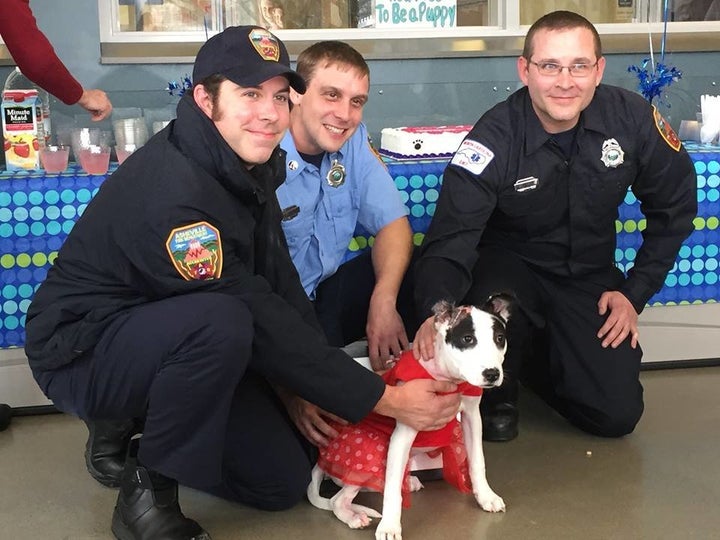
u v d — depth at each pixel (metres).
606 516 2.05
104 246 1.83
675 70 3.14
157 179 1.78
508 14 3.31
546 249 2.57
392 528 1.91
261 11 3.23
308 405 2.11
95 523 2.06
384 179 2.54
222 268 1.83
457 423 2.11
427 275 2.33
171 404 1.77
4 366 2.75
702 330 3.10
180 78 3.16
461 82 3.32
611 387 2.48
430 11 3.30
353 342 2.65
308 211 2.46
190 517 2.09
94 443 2.27
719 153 2.94
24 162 2.81
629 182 2.50
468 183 2.41
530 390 2.95
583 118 2.44
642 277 2.57
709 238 2.99
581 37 2.30
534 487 2.21
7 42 2.49
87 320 1.82
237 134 1.81
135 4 3.13
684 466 2.32
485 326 1.87
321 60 2.29
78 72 3.11
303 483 2.06
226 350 1.75
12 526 2.05
